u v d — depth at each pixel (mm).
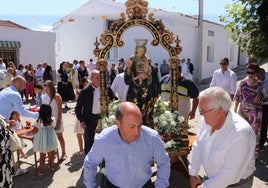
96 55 4324
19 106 5082
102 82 4375
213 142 2609
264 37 4094
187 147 4141
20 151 5984
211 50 22281
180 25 19391
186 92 5207
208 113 2484
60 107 5914
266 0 3980
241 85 5715
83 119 5293
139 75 4203
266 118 6191
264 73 6105
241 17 4434
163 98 5180
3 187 3850
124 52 20000
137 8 4234
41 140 5156
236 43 4812
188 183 4734
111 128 2725
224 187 2529
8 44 16469
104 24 21016
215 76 7371
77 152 6465
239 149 2457
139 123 2510
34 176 5309
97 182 2865
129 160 2652
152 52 19625
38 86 7285
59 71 11367
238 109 6055
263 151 6211
